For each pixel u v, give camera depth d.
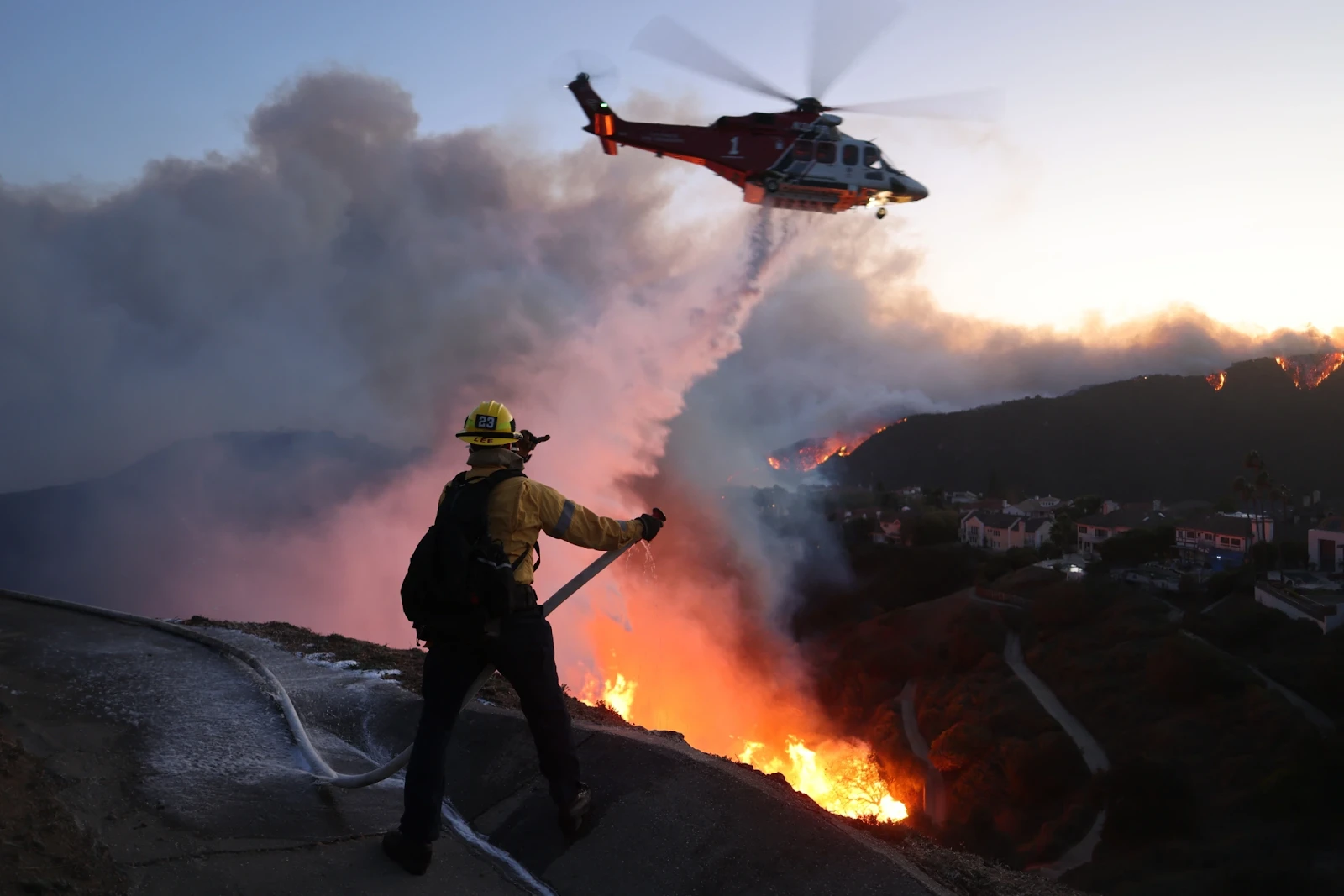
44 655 4.88
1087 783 42.72
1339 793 33.16
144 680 4.64
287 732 4.20
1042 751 45.09
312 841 3.01
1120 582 72.88
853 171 21.94
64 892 2.36
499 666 2.99
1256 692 44.44
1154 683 49.59
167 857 2.74
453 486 3.07
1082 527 108.75
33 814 2.72
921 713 60.41
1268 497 86.38
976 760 49.31
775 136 21.77
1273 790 34.84
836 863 2.92
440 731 2.97
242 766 3.68
